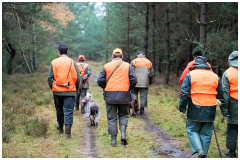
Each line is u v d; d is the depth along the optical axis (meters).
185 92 3.22
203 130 3.29
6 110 5.55
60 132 4.58
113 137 3.95
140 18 16.97
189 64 3.98
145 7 14.97
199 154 3.03
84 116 6.18
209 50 8.41
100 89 10.88
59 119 4.50
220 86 3.29
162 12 15.17
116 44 22.58
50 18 18.77
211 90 3.22
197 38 13.43
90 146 3.96
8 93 7.96
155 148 3.92
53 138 4.21
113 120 3.95
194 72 3.27
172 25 15.53
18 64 19.06
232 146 3.49
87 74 6.42
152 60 13.78
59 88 4.20
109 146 3.94
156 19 15.60
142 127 5.21
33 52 19.22
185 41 14.37
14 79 12.46
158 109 7.05
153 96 9.31
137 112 6.72
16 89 9.00
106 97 3.90
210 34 9.99
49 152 3.58
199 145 3.11
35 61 20.48
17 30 15.48
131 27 18.83
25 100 7.12
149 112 6.70
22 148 3.69
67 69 4.23
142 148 3.90
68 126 4.30
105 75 3.92
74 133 4.66
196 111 3.21
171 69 19.42
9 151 3.52
